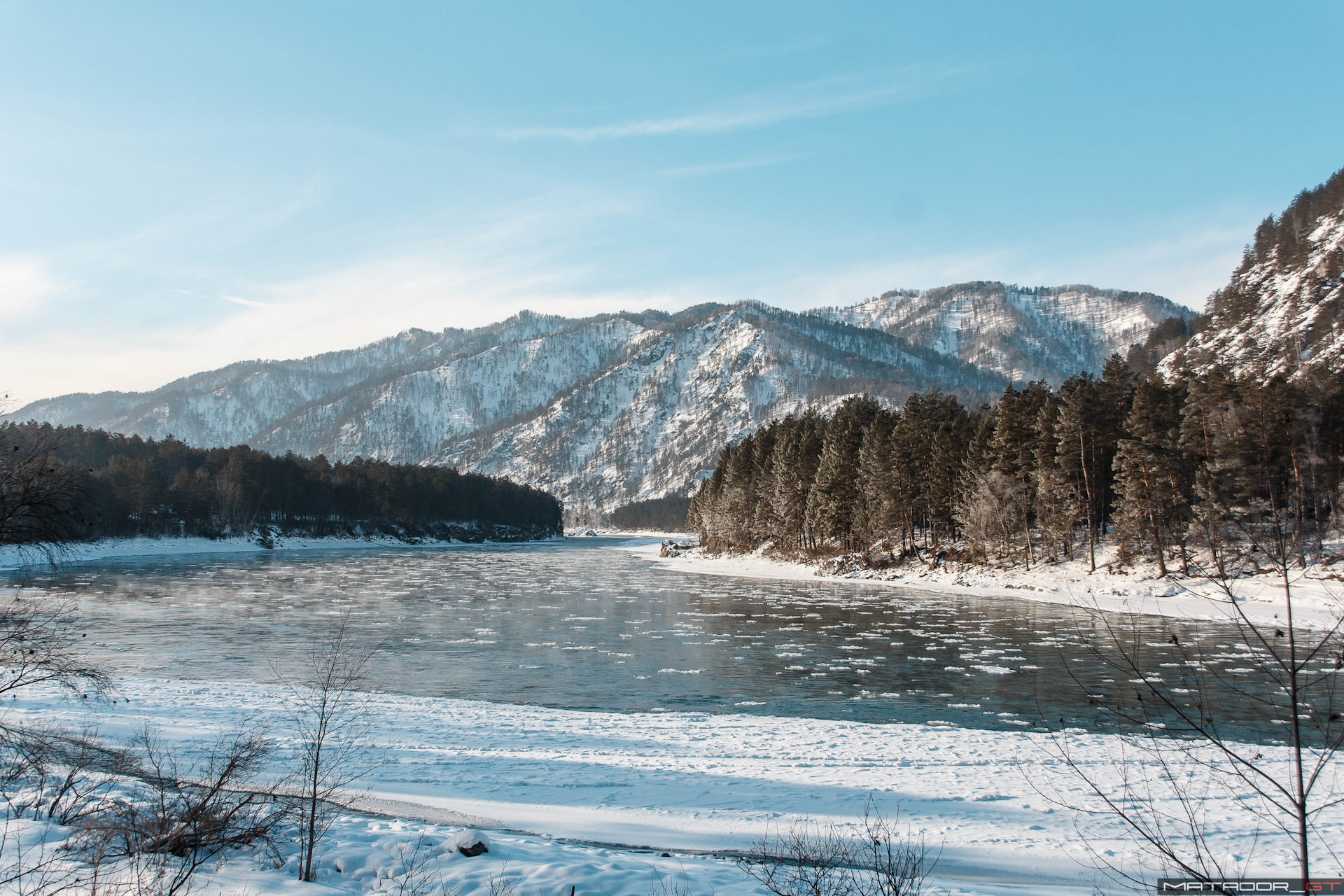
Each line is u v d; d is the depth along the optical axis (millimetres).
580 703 25297
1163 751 18250
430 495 177625
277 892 8117
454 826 11766
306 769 11617
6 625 13945
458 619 46438
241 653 33062
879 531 77375
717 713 23719
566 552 150250
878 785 15445
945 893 9461
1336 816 13352
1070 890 9891
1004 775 16312
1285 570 6270
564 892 8664
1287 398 40312
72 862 8609
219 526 125875
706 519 120938
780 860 10672
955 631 40438
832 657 33500
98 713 19984
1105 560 57875
